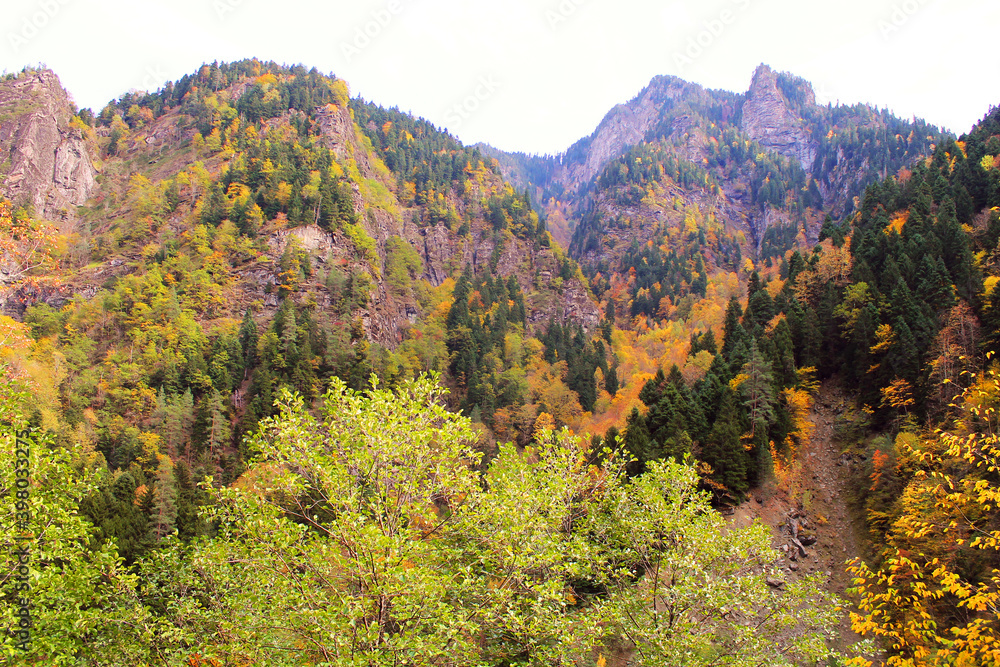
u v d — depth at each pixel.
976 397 23.67
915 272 78.44
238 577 24.30
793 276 102.00
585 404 123.75
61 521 23.36
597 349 157.62
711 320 159.38
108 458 90.38
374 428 22.61
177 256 162.75
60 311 138.38
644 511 28.94
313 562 21.80
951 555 30.89
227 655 23.48
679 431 61.78
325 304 156.62
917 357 63.28
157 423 97.69
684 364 100.88
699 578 26.17
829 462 62.66
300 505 23.19
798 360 78.75
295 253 162.62
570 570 25.09
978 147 112.81
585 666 26.86
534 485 29.06
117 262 166.12
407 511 22.59
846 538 51.88
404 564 21.84
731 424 60.19
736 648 24.86
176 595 26.30
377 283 181.62
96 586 25.72
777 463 61.06
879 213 105.50
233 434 97.12
